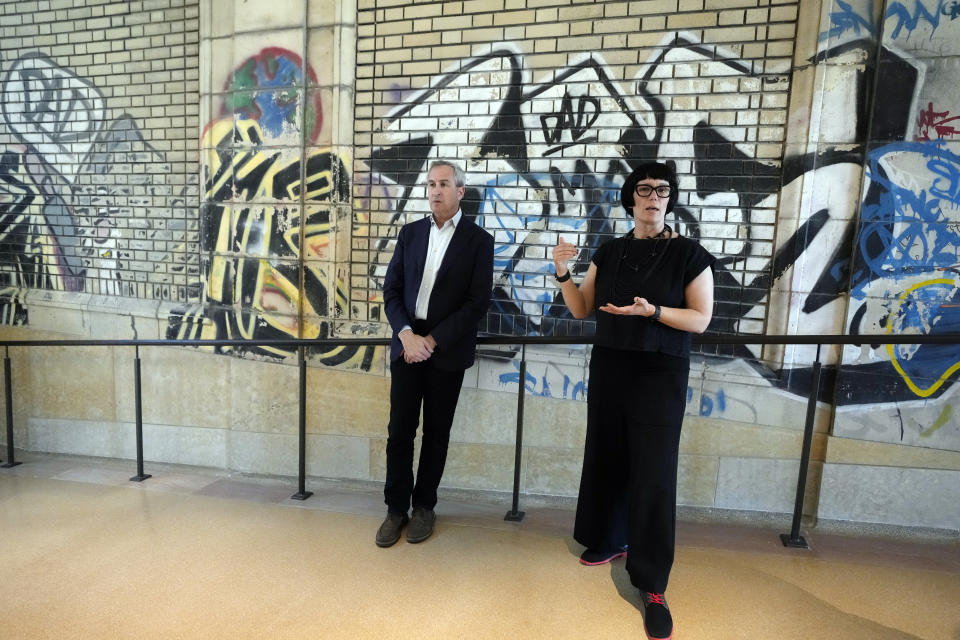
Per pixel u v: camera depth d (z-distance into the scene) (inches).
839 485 113.7
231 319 155.3
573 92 125.6
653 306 77.2
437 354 99.9
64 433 183.0
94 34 170.6
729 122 117.3
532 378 131.9
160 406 169.0
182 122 164.7
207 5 149.9
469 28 131.0
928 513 111.0
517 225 131.3
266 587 88.9
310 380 146.8
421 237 103.6
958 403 107.4
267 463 152.7
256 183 148.9
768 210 116.3
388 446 105.0
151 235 171.8
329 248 144.7
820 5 108.8
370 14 137.5
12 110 182.5
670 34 119.0
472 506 125.6
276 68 144.3
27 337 185.5
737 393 120.1
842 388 112.4
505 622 80.6
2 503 121.6
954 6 101.3
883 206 107.4
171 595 86.7
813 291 113.7
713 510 122.7
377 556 98.6
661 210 83.5
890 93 105.3
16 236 187.0
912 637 77.4
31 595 86.5
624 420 86.7
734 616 81.4
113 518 114.0
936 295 106.3
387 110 138.3
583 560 96.2
